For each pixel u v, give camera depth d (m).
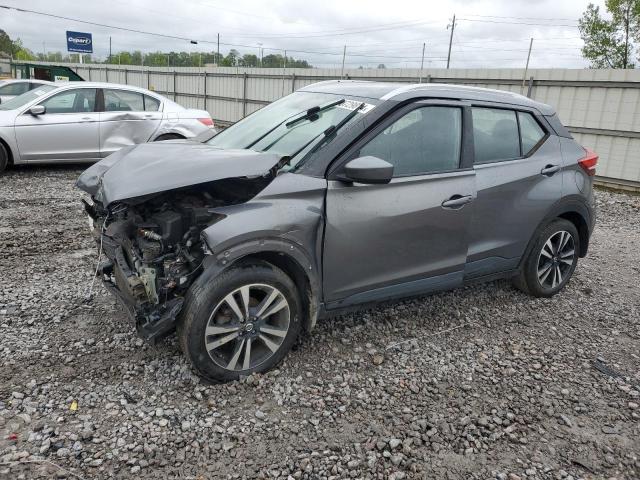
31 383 3.04
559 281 4.83
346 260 3.38
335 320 4.06
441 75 14.09
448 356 3.70
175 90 25.09
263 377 3.23
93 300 4.18
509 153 4.20
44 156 9.12
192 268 3.02
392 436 2.83
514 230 4.23
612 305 4.83
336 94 3.96
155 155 3.43
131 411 2.87
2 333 3.59
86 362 3.31
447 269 3.89
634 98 10.66
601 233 7.55
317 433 2.82
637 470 2.74
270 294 3.15
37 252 5.27
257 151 3.58
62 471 2.41
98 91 9.60
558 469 2.70
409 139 3.58
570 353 3.89
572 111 11.66
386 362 3.56
